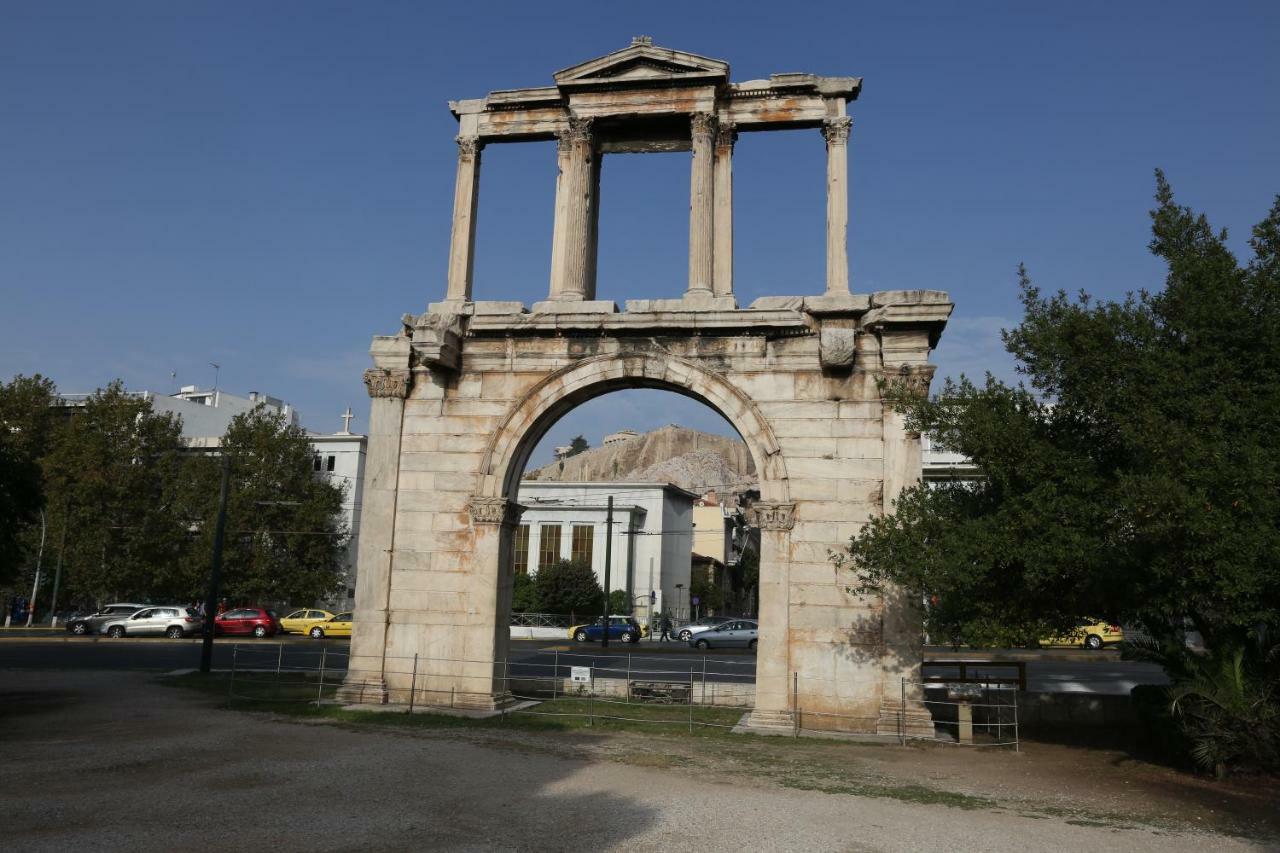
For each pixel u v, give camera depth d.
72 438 55.44
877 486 21.20
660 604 71.56
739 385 22.14
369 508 23.30
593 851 10.45
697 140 23.20
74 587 56.44
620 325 22.58
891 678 20.28
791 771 15.80
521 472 24.14
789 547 21.30
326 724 19.80
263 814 11.80
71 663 33.25
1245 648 16.36
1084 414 17.31
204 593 58.53
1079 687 29.42
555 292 23.58
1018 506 16.67
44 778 13.75
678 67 23.39
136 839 10.45
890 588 20.61
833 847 10.88
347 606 67.50
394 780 14.11
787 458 21.62
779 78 23.34
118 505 56.12
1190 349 16.36
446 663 22.47
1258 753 15.70
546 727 20.08
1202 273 16.25
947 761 17.33
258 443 59.16
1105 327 16.55
